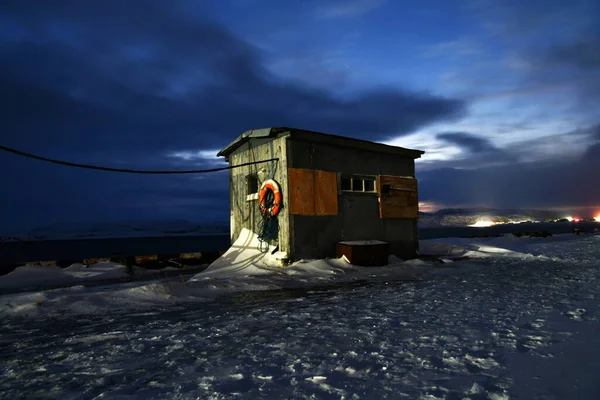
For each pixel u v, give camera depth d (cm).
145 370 343
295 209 1130
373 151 1362
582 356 335
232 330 480
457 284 841
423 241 1956
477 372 309
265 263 1126
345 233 1252
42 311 614
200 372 333
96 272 1162
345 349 387
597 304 580
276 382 302
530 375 296
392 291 766
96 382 318
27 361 379
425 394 268
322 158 1220
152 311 618
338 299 687
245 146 1345
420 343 401
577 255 1512
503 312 541
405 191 1457
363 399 263
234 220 1404
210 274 1043
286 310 599
